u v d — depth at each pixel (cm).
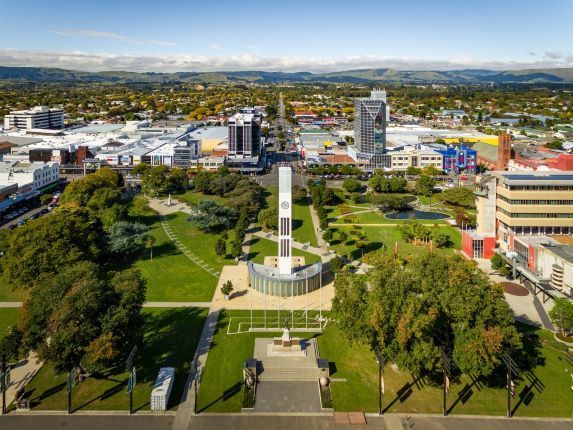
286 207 16112
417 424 9388
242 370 11231
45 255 15000
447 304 10575
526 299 15338
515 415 9638
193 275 17412
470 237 19525
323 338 12838
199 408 9844
